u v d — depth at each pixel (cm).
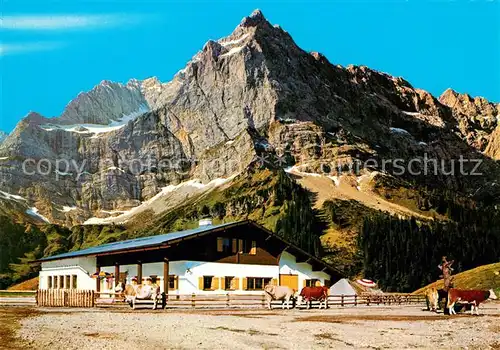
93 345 2273
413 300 7144
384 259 15562
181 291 5494
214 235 5753
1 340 2361
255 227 6050
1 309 4528
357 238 18462
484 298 4462
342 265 16638
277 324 3272
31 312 4119
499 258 17675
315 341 2567
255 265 6012
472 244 17450
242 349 2297
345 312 4769
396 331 3053
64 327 2902
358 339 2675
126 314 3978
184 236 5469
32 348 2167
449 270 4756
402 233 16688
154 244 5338
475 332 3105
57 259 7638
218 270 5725
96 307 4962
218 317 3762
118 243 7906
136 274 6006
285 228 19462
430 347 2509
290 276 6288
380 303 6688
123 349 2205
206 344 2392
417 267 15550
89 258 6944
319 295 5497
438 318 4019
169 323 3231
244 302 5656
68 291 5184
